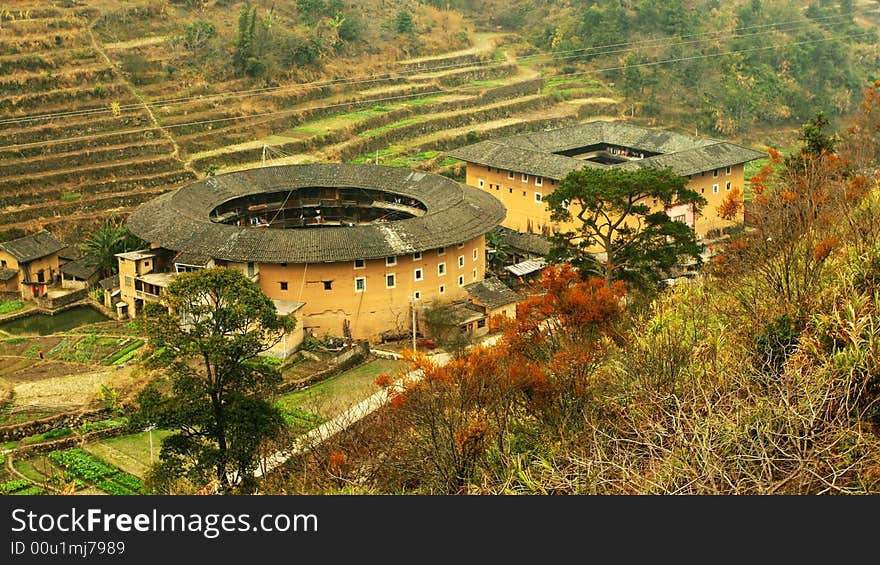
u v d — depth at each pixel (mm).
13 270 72188
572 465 23500
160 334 37344
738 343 27031
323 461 36469
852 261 28141
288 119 108312
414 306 62875
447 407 32656
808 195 37406
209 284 38719
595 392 30359
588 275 59125
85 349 61812
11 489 43344
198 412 36375
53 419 49781
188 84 106750
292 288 62969
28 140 88875
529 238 78000
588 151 97312
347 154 104750
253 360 57000
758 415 20766
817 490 19156
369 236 63906
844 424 20516
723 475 18938
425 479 30094
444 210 68562
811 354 23938
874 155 69812
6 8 103750
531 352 39281
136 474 45438
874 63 163375
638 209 59375
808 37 159625
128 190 87000
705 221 85750
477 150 89375
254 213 79688
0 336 65062
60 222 80125
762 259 31828
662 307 36188
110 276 72938
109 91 98312
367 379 56562
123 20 113062
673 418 21297
